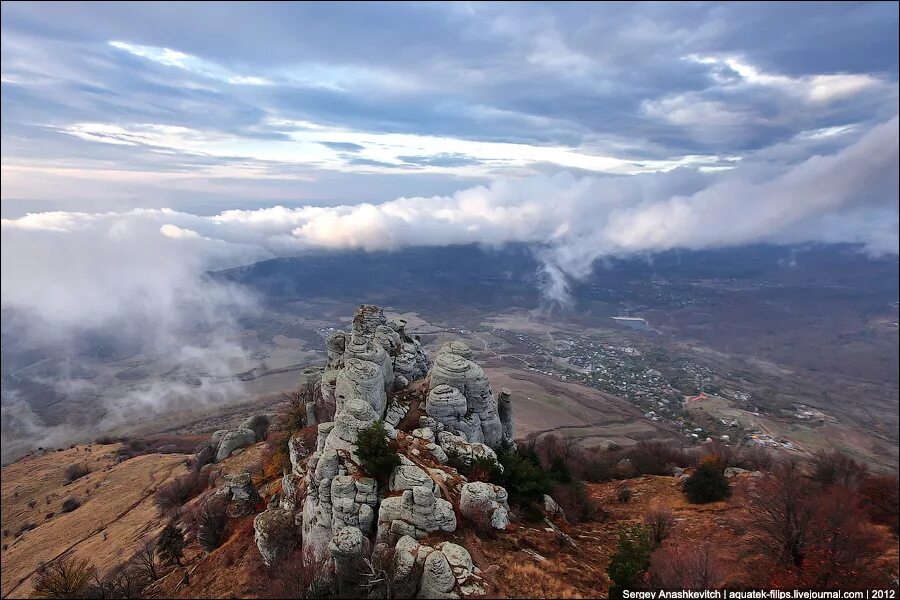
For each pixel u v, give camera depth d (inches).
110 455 6786.4
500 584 1877.5
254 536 2706.7
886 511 2573.8
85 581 2736.2
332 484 2188.7
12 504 5364.2
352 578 1908.2
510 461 2623.0
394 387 3324.3
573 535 2498.8
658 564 2030.0
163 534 3004.4
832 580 1915.6
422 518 2039.9
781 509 2156.7
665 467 4335.6
